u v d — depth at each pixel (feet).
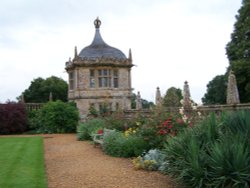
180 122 36.11
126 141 40.75
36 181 26.68
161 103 48.08
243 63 102.89
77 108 91.86
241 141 22.66
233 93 44.32
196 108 39.42
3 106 82.99
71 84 102.32
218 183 21.49
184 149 24.76
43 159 37.63
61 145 54.70
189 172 23.36
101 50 100.89
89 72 96.58
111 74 97.50
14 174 29.14
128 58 100.78
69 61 103.40
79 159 39.32
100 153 44.21
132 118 59.82
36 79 196.13
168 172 26.45
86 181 27.61
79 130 66.13
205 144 24.11
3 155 40.14
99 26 105.40
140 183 26.55
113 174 30.09
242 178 21.13
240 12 114.32
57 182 27.48
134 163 33.55
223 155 21.70
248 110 28.32
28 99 192.03
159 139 36.73
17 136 73.00
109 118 63.67
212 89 160.25
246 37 111.24
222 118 26.76
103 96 96.48
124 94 98.99
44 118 85.46
